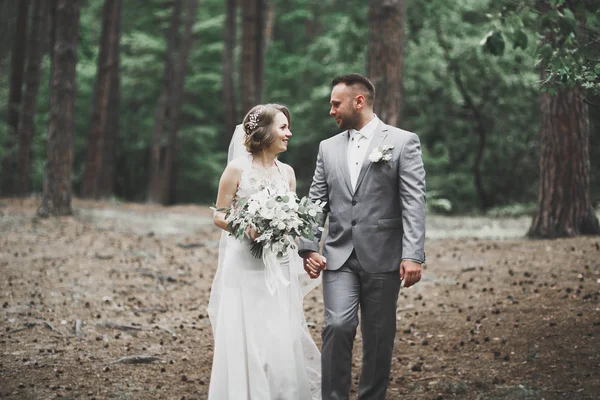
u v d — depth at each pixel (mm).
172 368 5203
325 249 4145
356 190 4031
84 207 16609
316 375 4387
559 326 5711
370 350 4008
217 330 4129
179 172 31734
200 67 31656
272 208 3912
